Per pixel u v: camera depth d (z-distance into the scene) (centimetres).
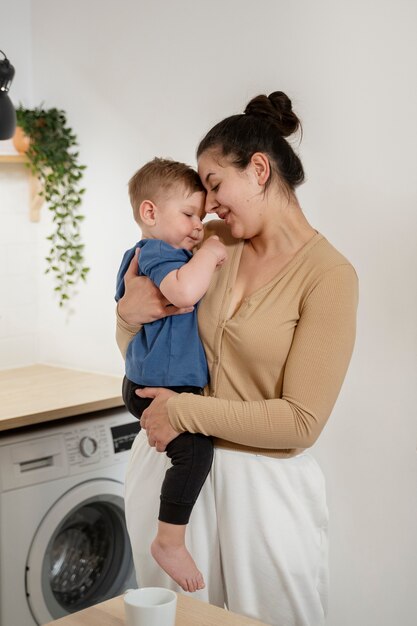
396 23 220
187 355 185
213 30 266
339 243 239
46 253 338
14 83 326
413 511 230
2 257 333
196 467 179
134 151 298
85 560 283
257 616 186
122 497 282
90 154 313
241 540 182
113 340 316
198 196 194
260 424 170
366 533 241
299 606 186
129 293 191
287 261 180
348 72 231
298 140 245
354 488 242
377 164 228
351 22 229
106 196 310
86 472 273
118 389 295
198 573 180
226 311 183
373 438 236
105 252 314
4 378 317
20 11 326
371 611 242
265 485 182
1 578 253
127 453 284
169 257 186
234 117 181
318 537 192
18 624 257
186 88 277
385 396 232
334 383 170
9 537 255
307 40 240
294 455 185
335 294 171
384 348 231
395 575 236
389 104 223
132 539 203
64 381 309
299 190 247
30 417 259
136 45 291
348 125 233
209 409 172
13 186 333
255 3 253
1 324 336
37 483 261
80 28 310
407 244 223
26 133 316
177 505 179
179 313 186
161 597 141
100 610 153
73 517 276
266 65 252
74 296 330
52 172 327
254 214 179
